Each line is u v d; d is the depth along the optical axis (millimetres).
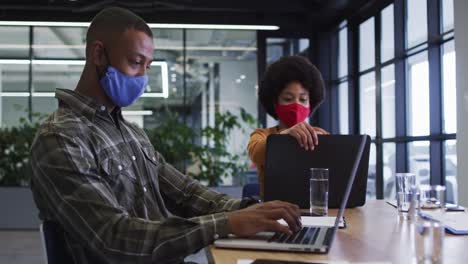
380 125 5711
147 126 7312
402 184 1688
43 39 7477
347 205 1742
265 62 7562
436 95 4500
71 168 1186
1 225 6305
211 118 7500
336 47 7445
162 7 6488
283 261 965
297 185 1664
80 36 7469
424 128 4785
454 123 4266
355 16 6465
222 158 6633
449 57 4340
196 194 1670
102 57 1455
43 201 1250
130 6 6367
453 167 4297
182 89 7488
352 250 1093
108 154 1371
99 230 1124
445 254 1060
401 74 5207
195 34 7555
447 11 4359
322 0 6391
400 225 1420
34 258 4656
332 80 7457
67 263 1227
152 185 1547
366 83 6301
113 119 1492
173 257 1112
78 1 6426
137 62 1468
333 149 1705
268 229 1135
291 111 1966
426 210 1725
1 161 6449
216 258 1018
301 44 7598
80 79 1511
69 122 1302
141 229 1127
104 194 1191
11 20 7020
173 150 6395
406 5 5145
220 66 7562
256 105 7543
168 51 7520
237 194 6465
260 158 1869
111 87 1454
